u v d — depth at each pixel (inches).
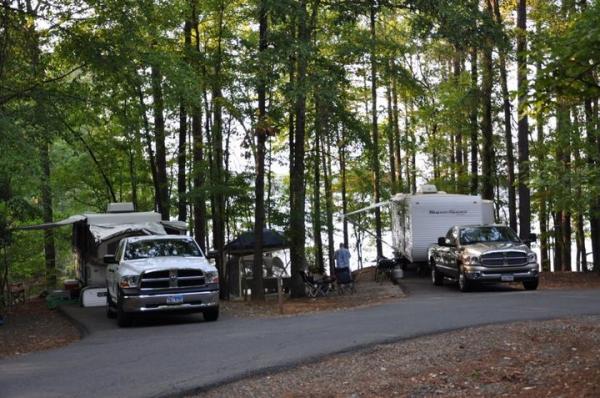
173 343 431.2
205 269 568.1
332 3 791.7
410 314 523.8
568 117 876.0
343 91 864.3
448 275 821.9
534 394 262.2
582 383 268.5
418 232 952.9
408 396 274.5
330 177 1339.8
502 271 738.8
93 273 810.8
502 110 1135.6
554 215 1336.1
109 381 318.7
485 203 1013.8
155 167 1059.3
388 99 1259.8
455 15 736.3
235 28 975.6
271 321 539.2
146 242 617.0
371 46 805.2
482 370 310.2
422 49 965.8
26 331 567.8
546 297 627.2
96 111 748.6
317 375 317.7
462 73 1106.1
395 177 1369.3
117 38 658.8
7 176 628.4
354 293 818.2
